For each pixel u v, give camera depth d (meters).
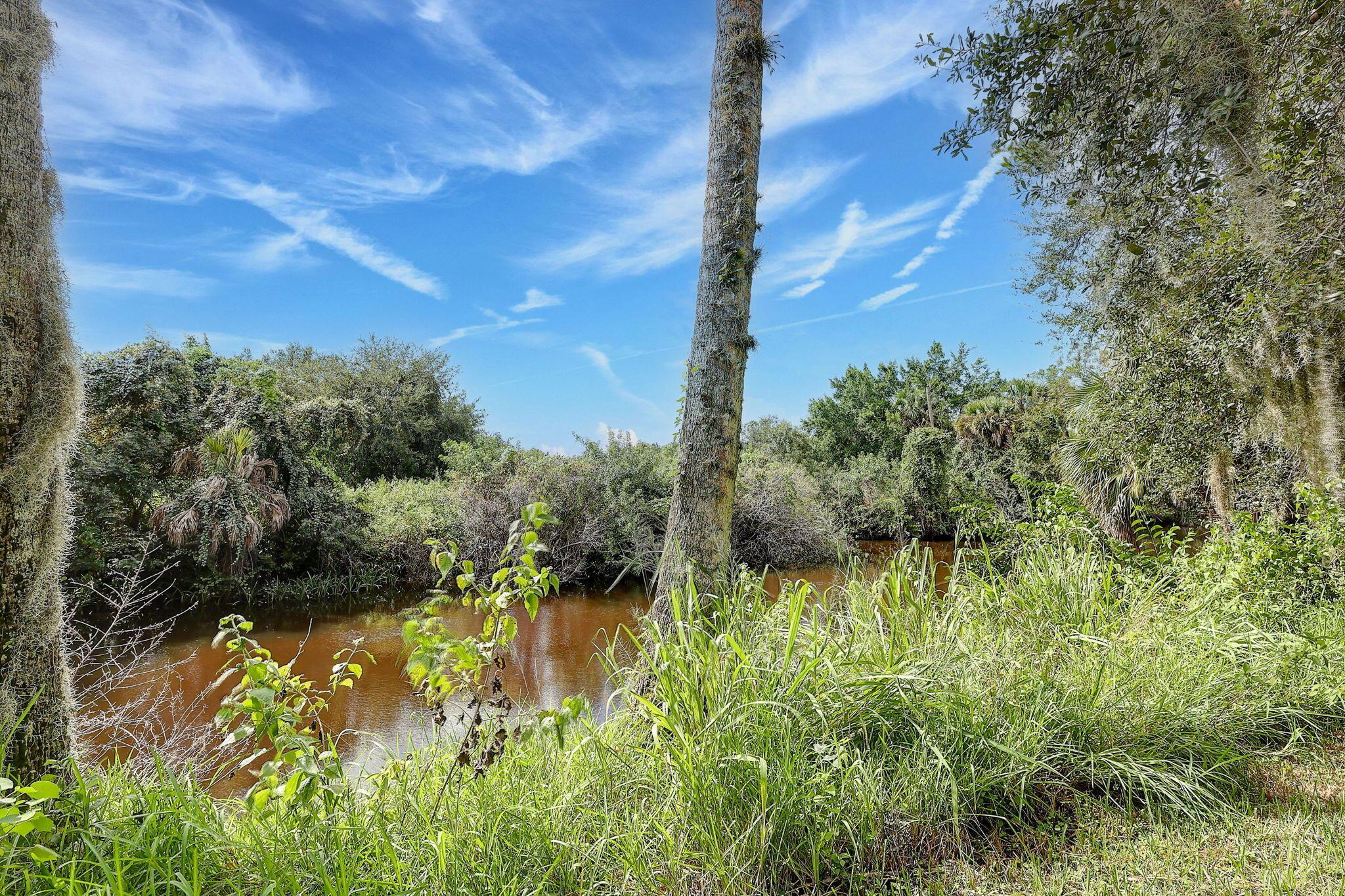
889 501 19.23
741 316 4.23
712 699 2.65
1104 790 2.85
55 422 2.11
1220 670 3.58
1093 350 5.73
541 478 13.42
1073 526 4.78
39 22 2.18
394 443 21.05
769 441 27.70
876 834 2.38
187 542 9.85
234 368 11.84
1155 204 3.55
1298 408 4.11
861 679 2.79
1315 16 2.90
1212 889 2.19
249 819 2.12
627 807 2.46
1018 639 3.61
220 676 2.17
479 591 2.63
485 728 2.61
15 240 2.04
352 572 12.03
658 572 4.07
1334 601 4.46
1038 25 3.14
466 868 2.08
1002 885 2.27
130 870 1.87
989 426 20.58
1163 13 3.11
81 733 3.53
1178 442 4.88
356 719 5.53
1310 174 2.98
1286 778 3.00
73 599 8.12
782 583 3.60
